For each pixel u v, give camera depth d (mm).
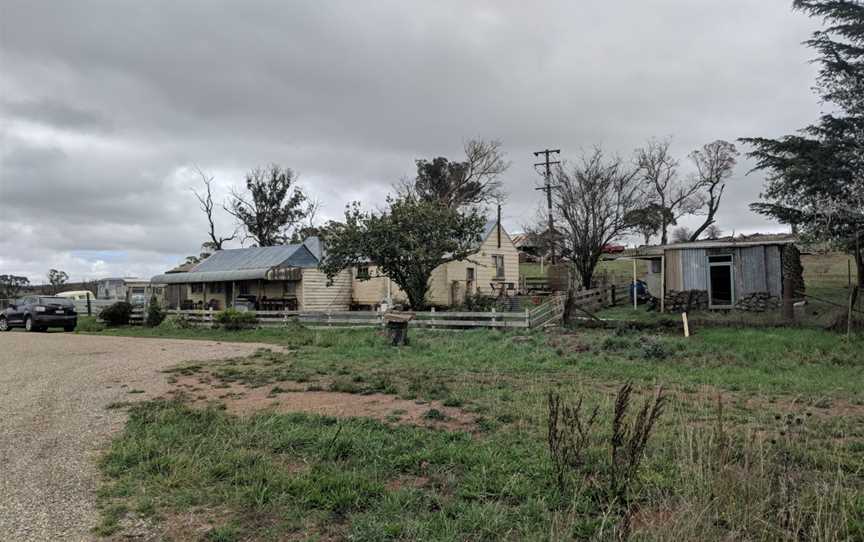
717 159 40938
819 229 20625
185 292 36938
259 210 51812
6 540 4055
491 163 47688
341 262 24547
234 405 8414
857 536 3988
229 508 4602
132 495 4879
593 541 3814
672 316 21438
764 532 3883
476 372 11320
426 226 23312
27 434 6914
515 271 35375
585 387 9461
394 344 16172
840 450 5824
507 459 5574
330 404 8352
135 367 12648
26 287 58344
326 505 4605
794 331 15539
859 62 23031
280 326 23422
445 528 4121
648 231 39031
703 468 4719
